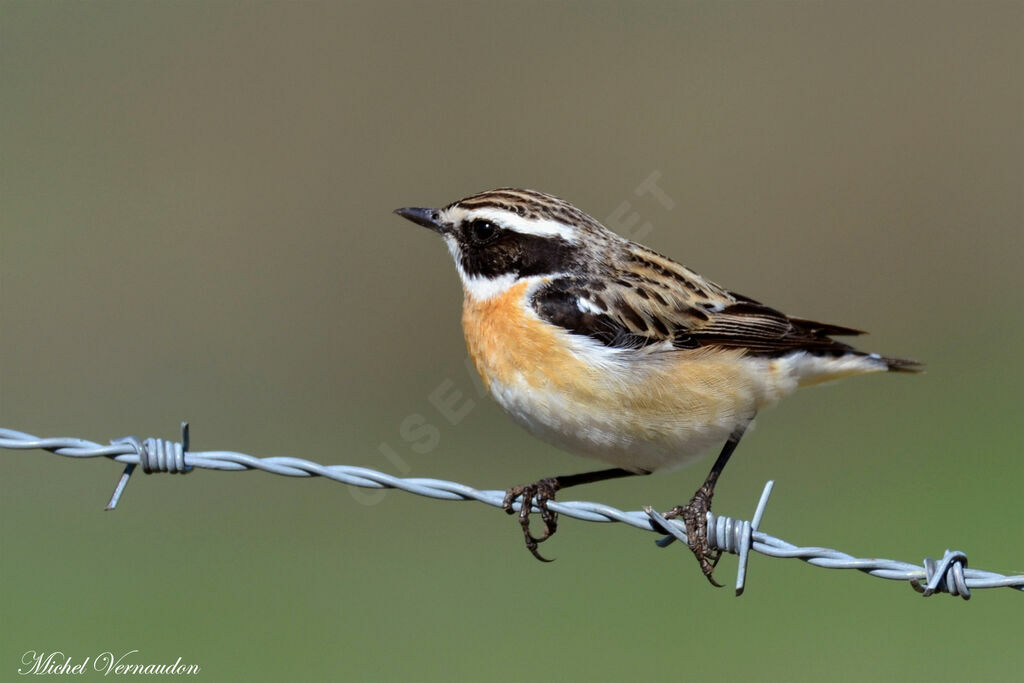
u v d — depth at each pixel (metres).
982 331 17.59
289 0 23.22
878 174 19.84
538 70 21.47
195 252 18.28
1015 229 19.19
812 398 16.45
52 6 22.56
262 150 19.94
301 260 18.31
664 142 19.72
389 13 22.56
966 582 6.18
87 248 18.30
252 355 16.94
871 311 18.05
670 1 23.56
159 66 21.47
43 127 20.30
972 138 20.48
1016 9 23.22
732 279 18.42
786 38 22.80
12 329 17.30
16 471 14.79
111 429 15.48
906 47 22.56
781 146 20.08
